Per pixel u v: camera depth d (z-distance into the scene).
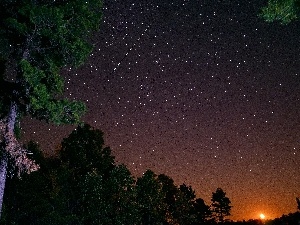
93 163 51.03
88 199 41.25
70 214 38.94
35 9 13.78
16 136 16.06
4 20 14.59
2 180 14.62
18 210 34.50
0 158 14.69
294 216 45.97
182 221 63.00
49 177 39.81
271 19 8.49
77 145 51.22
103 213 41.16
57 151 51.06
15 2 15.17
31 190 35.09
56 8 14.04
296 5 8.25
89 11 15.41
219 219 80.00
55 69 15.51
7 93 15.10
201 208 79.75
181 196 64.56
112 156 52.44
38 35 15.13
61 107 14.63
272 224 45.81
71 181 43.38
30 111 15.09
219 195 82.06
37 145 42.47
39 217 35.25
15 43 15.71
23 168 14.49
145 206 51.44
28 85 14.27
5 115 16.02
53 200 37.69
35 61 15.70
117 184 43.78
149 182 53.16
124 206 43.53
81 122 15.43
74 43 15.34
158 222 53.16
